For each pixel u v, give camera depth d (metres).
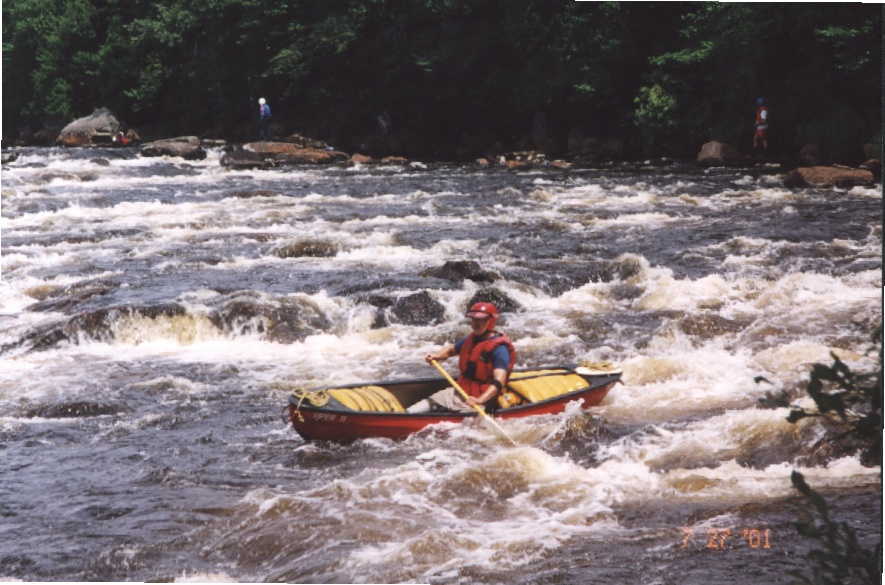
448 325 17.73
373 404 11.60
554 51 54.50
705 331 16.34
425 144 60.97
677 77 50.53
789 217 28.34
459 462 10.67
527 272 21.38
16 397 13.93
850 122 43.69
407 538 8.74
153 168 47.12
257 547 8.74
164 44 75.12
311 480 10.41
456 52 58.12
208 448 11.62
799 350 14.54
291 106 68.12
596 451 11.02
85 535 9.13
